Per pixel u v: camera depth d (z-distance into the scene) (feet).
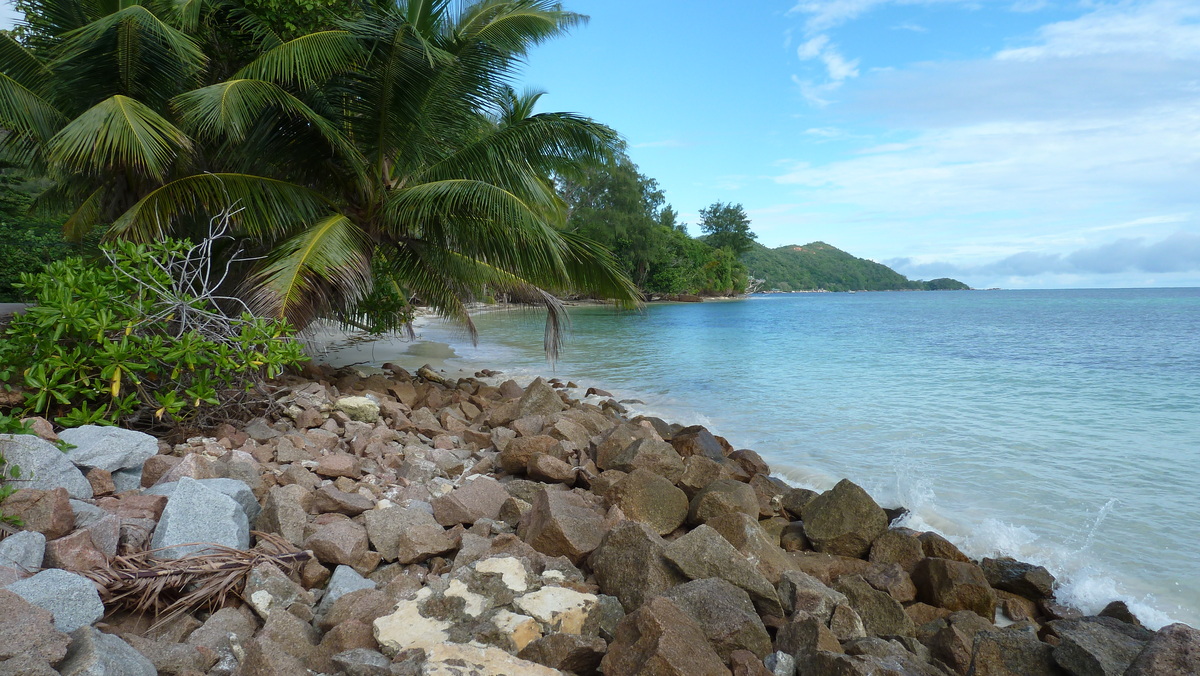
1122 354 73.05
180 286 25.05
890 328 124.06
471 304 62.18
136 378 20.42
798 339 94.84
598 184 237.45
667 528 18.06
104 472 15.08
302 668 9.98
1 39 35.99
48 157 35.94
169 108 36.47
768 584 13.20
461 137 42.73
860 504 18.35
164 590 12.02
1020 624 14.07
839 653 11.34
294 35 39.29
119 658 8.98
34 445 13.71
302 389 27.63
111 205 40.40
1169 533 20.15
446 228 39.50
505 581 11.78
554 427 25.39
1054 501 23.08
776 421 36.70
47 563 11.23
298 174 39.06
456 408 33.86
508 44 43.14
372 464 21.61
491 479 18.69
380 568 14.19
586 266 41.96
